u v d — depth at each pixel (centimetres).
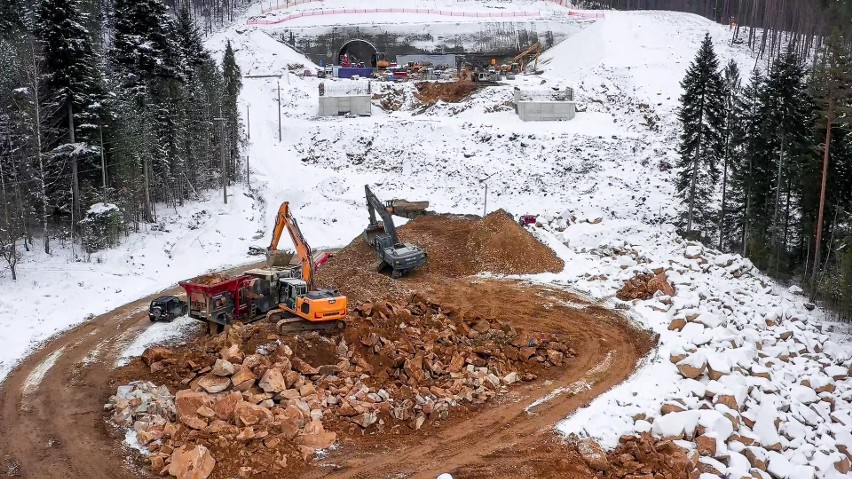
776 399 2445
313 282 3138
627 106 8106
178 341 2950
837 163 4225
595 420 2206
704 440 2109
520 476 1939
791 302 3716
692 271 3822
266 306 3050
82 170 4444
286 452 1980
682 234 5147
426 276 4019
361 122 8062
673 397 2344
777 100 4406
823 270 3981
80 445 2041
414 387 2402
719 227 5191
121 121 4547
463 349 2712
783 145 4409
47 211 4319
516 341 2842
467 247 4331
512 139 7369
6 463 1942
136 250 4359
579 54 9788
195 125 6097
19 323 3075
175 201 5622
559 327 3169
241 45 10469
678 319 3020
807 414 2441
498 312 3381
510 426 2216
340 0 12662
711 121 4850
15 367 2638
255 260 4644
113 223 4306
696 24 10562
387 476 1916
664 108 7750
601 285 3706
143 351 2814
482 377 2483
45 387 2455
